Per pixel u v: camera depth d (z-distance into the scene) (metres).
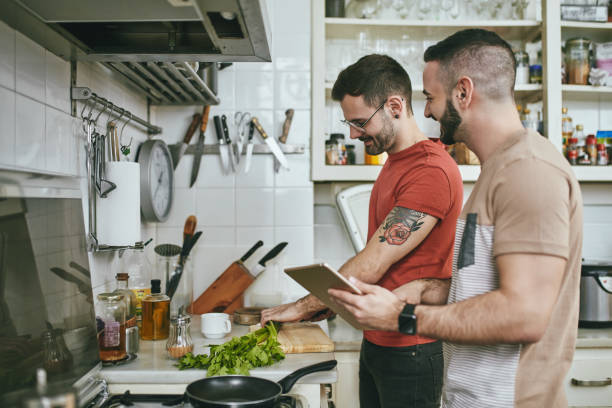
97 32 1.20
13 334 0.85
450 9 2.15
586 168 2.06
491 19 2.20
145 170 1.76
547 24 2.04
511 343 0.80
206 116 2.04
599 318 1.82
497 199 0.84
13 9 0.98
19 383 0.86
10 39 1.07
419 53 2.19
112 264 1.65
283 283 2.07
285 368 1.20
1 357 0.82
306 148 2.08
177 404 1.05
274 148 2.04
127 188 1.49
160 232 2.07
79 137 1.40
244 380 1.05
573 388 1.75
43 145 1.20
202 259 2.06
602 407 1.74
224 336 1.52
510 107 0.92
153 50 1.24
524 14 2.17
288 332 1.48
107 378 1.17
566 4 2.08
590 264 1.89
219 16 1.03
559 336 0.88
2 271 0.83
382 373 1.37
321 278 0.95
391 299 0.91
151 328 1.46
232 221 2.07
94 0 0.95
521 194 0.80
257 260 2.07
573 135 2.24
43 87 1.22
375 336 1.39
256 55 1.23
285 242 1.98
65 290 1.04
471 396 0.91
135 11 0.99
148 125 1.84
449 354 0.99
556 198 0.79
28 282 0.91
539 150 0.84
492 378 0.88
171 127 2.08
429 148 1.35
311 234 2.08
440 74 0.96
